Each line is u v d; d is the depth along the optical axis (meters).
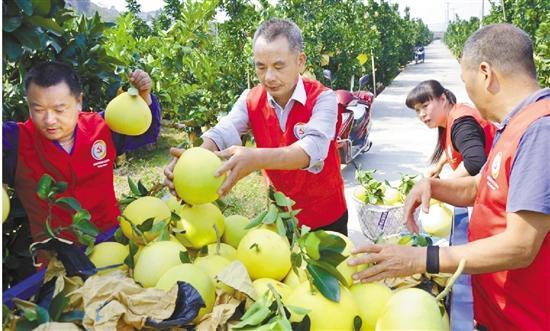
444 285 1.68
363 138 8.15
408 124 11.81
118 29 8.84
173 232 1.81
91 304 1.33
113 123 2.12
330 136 2.42
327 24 12.25
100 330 1.27
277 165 2.03
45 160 2.32
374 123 12.08
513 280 1.76
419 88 4.05
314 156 2.24
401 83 22.64
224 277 1.46
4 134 2.24
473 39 1.83
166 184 1.83
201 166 1.69
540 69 8.19
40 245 1.46
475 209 1.92
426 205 2.12
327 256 1.44
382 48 19.59
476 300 1.97
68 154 2.36
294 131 2.62
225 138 2.64
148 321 1.31
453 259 1.54
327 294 1.41
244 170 1.84
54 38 2.81
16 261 2.48
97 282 1.38
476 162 3.16
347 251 1.65
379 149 9.36
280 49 2.37
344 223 3.05
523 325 1.76
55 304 1.32
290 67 2.42
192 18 7.94
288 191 2.81
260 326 1.28
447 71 29.34
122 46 8.23
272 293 1.35
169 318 1.32
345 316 1.39
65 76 2.08
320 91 2.58
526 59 1.75
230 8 8.24
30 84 2.04
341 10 16.27
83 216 1.62
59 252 1.49
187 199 1.73
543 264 1.68
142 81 2.35
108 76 3.22
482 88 1.81
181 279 1.43
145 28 13.10
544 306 1.72
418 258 1.55
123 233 1.83
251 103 2.75
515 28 1.79
